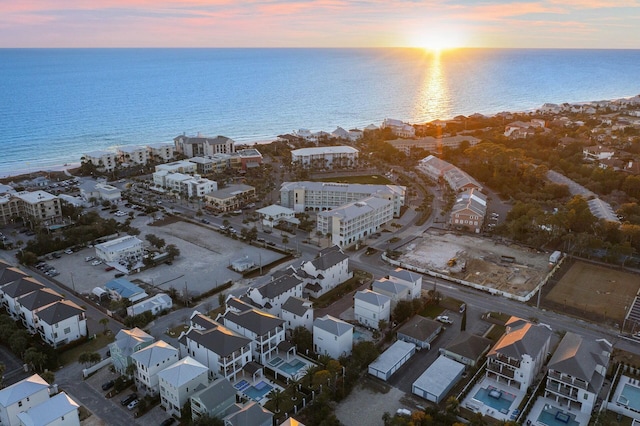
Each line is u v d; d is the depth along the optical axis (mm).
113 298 138750
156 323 127812
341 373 105625
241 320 113688
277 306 128875
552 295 143750
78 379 105500
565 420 93188
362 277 155625
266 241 183500
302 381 101688
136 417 93938
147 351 101375
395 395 101188
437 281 152625
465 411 96062
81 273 156750
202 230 195625
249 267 160250
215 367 104375
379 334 121188
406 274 140375
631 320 130125
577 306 137500
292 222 198375
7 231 193750
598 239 166875
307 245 180625
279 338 113938
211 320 115375
